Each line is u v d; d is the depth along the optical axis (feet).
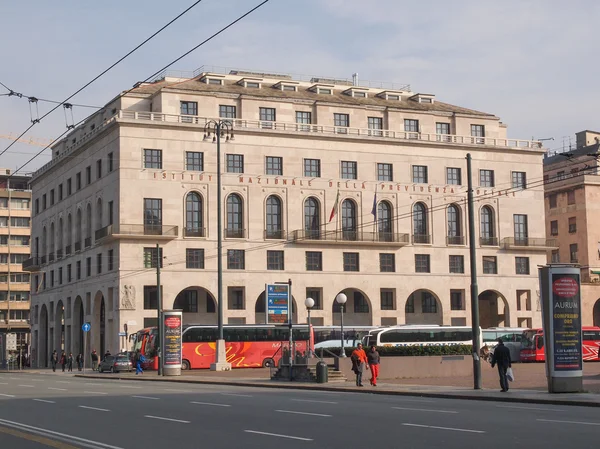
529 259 308.40
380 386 132.57
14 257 435.12
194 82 288.71
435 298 301.22
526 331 240.32
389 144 293.84
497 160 307.58
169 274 264.31
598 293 326.03
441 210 298.15
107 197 272.10
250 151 277.23
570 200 347.56
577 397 98.73
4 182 456.45
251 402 97.25
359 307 290.97
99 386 142.72
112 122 264.11
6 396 110.01
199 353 232.53
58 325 319.27
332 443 56.18
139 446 55.26
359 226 286.87
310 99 290.97
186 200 269.64
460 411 82.79
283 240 278.26
